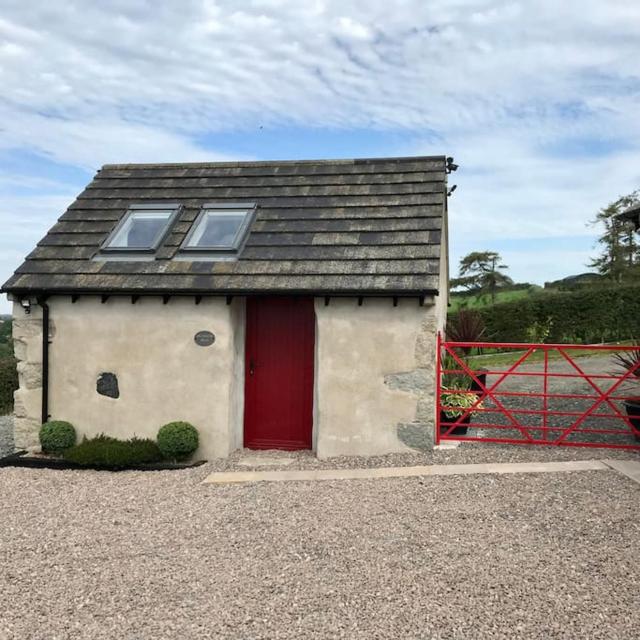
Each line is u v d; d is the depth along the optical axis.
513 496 6.05
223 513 6.00
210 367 8.38
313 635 3.79
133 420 8.57
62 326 8.74
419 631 3.79
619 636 3.70
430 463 7.42
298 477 7.12
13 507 6.38
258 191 9.95
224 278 8.25
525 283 33.94
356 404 8.04
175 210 9.61
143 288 8.27
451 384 9.88
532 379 14.20
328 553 4.95
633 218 9.16
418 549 4.94
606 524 5.28
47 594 4.43
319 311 8.10
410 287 7.64
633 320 21.27
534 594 4.17
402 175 9.80
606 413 10.33
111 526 5.78
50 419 8.78
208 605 4.20
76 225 9.68
